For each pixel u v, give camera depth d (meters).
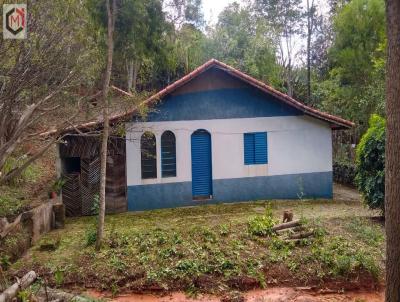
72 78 10.44
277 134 16.48
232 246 10.10
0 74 8.76
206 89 15.80
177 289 8.56
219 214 14.12
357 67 20.05
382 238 10.75
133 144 15.12
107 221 13.47
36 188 15.41
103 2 12.61
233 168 16.17
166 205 15.55
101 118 13.27
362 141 12.97
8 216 10.79
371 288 8.84
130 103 12.42
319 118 16.48
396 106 5.94
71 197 14.51
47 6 8.95
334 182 21.11
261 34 32.69
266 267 9.16
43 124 12.09
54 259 9.75
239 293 8.46
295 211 14.28
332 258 9.32
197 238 10.76
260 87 15.87
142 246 10.09
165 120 15.42
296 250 9.94
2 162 9.95
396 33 5.86
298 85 33.06
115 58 14.70
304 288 8.75
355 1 20.17
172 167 15.66
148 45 14.98
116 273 8.91
